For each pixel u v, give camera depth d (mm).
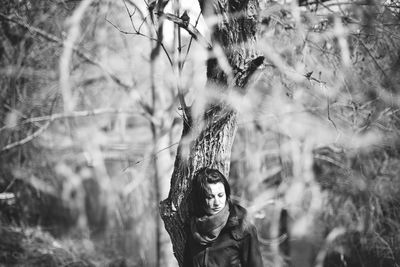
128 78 9891
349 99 6195
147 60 9219
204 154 3936
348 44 6242
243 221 3727
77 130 10219
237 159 9719
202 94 4012
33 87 8445
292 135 8133
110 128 11672
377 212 7840
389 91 6230
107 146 11328
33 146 9141
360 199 8070
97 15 7691
